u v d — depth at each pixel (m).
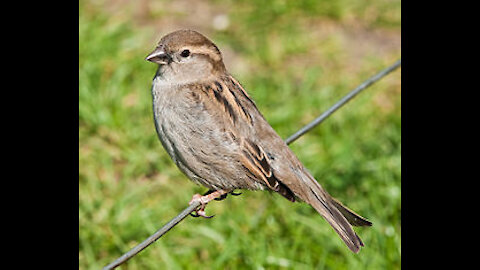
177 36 8.72
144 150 13.05
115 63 14.84
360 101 14.04
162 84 8.81
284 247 10.76
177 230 11.29
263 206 11.53
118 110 13.66
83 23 15.38
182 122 8.68
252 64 15.59
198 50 8.73
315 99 14.12
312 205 8.57
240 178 8.79
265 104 14.12
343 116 13.76
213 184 8.93
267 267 10.45
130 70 14.71
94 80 14.27
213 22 16.73
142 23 16.44
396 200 11.38
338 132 13.43
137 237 11.33
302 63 15.68
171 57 8.67
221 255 10.59
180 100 8.68
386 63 15.55
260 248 10.66
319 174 12.26
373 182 11.96
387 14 17.23
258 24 16.75
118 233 11.35
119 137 13.27
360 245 8.13
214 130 8.62
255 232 11.06
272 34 16.47
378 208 11.30
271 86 14.75
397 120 13.60
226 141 8.62
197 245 11.08
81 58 14.57
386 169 12.20
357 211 11.49
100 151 13.02
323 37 16.50
